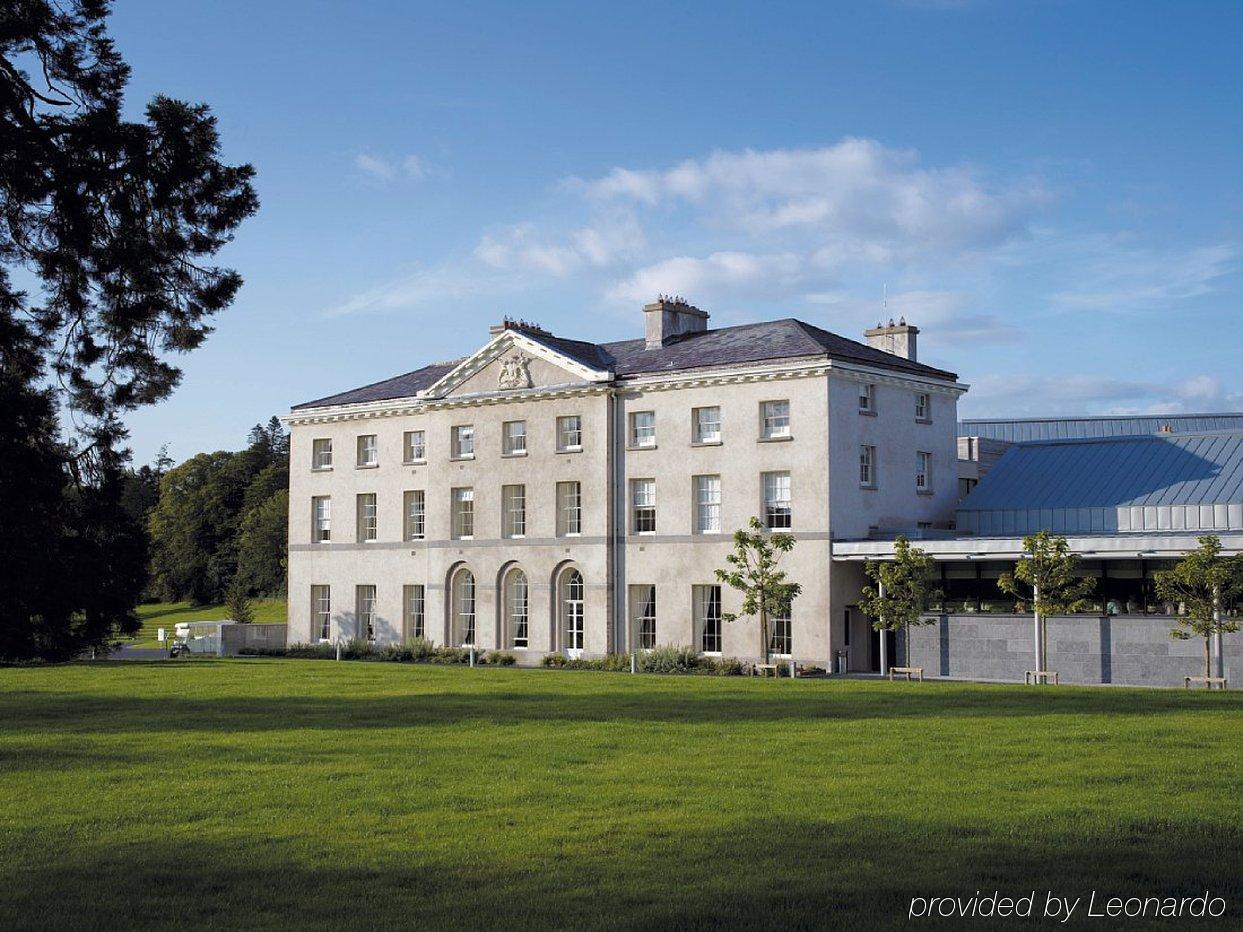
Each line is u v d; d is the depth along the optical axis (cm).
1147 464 5347
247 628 6981
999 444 6331
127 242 2531
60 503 2556
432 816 1759
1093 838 1573
